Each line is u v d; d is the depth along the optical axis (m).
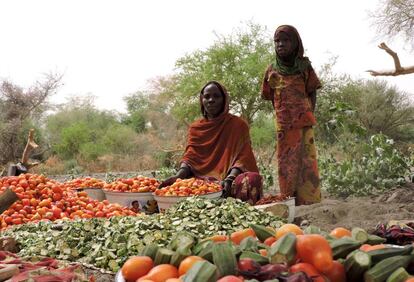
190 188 7.36
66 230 5.25
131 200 7.84
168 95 24.73
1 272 3.32
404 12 19.16
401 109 24.03
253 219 5.51
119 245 4.63
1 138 24.52
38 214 6.50
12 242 5.00
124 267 2.95
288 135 8.56
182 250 2.95
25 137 25.67
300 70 8.48
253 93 17.73
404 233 4.61
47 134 29.58
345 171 10.84
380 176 10.90
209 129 8.48
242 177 7.61
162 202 7.23
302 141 8.56
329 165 11.33
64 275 3.36
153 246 3.06
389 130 23.73
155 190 7.81
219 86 8.47
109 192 7.97
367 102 23.11
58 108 31.52
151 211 7.85
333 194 11.05
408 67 9.98
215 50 18.23
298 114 8.49
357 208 7.62
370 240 3.26
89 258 4.62
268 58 18.00
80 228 5.20
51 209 6.67
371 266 2.82
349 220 7.12
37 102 26.91
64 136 27.23
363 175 10.71
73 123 29.95
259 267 2.66
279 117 8.62
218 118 8.45
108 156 24.52
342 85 20.95
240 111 18.16
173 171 14.05
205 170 8.38
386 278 2.75
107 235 4.89
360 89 23.16
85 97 34.12
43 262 3.70
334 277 2.79
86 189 8.44
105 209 6.87
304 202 8.55
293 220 7.30
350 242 2.96
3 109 26.16
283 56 8.48
